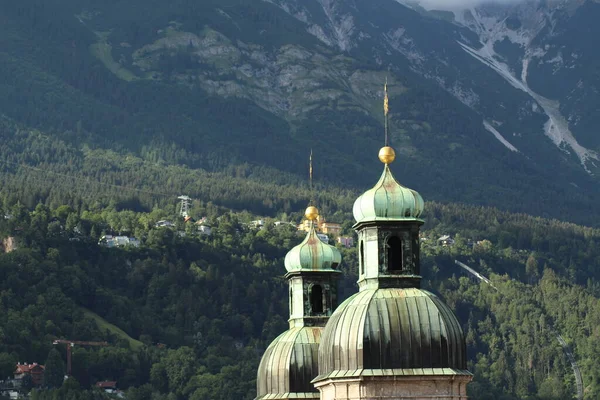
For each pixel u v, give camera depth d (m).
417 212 159.75
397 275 157.88
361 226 160.12
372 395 151.75
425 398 151.75
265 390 198.62
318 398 196.00
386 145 163.62
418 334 153.38
